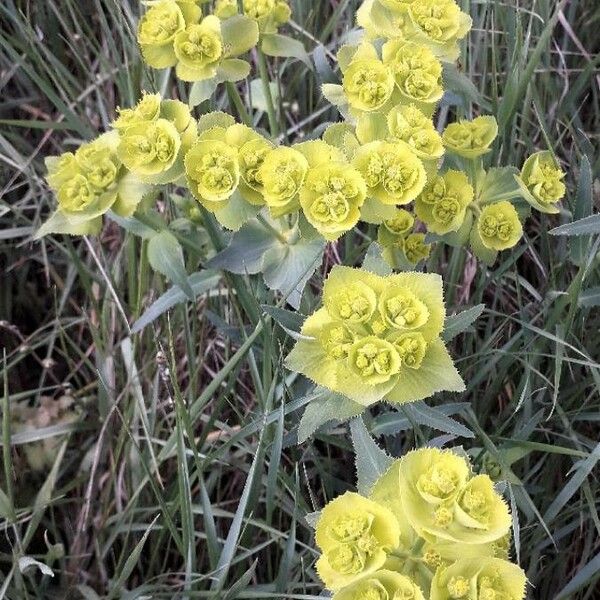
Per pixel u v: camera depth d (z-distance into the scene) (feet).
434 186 0.56
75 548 0.61
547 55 0.73
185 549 0.53
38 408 0.67
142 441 0.64
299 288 0.55
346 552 0.36
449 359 0.45
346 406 0.47
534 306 0.66
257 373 0.57
